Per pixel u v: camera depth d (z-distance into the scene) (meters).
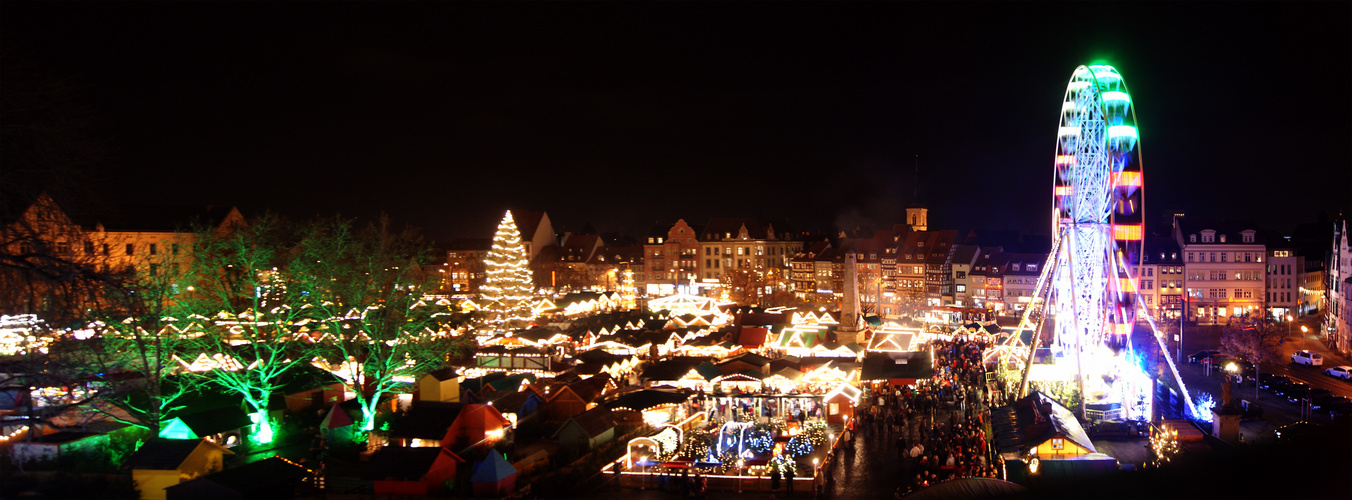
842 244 178.62
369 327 61.97
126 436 46.97
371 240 66.75
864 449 49.12
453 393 64.25
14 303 29.70
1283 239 131.25
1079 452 36.62
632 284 176.88
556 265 183.38
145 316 46.19
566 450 48.38
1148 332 113.19
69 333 40.38
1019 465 35.84
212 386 55.97
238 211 114.50
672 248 191.38
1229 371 73.56
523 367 74.12
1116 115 58.00
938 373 72.88
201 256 57.66
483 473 40.69
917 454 44.75
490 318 102.69
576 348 86.38
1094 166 58.47
